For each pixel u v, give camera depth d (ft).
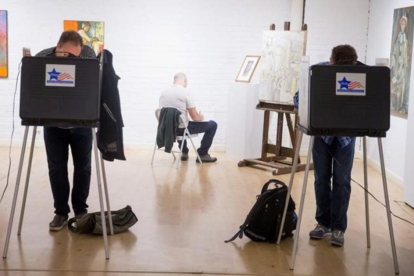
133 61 27.30
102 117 13.20
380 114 12.08
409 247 13.98
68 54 13.67
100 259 12.57
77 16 26.89
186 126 23.65
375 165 24.21
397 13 21.75
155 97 27.55
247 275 11.94
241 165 24.08
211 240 14.15
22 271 11.78
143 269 12.08
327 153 13.89
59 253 12.87
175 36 27.20
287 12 27.12
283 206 13.94
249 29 27.20
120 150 13.51
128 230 14.74
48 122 12.38
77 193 14.99
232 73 27.48
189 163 24.61
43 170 22.06
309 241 14.21
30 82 12.28
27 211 16.20
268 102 23.77
